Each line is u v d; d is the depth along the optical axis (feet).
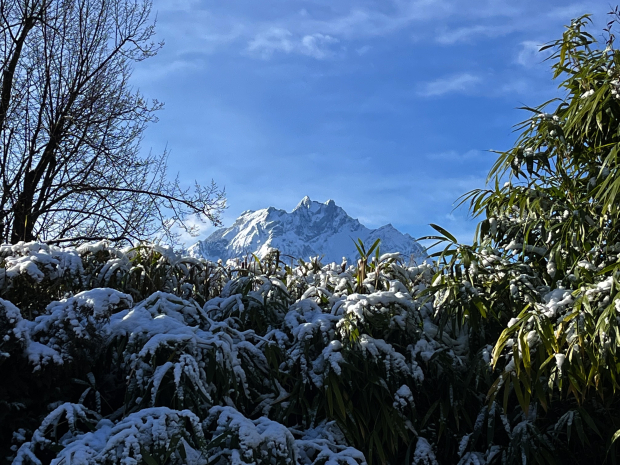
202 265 10.40
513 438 7.71
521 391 8.14
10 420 6.43
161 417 6.07
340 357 7.96
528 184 10.11
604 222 9.34
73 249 8.89
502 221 10.27
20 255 8.11
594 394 8.18
